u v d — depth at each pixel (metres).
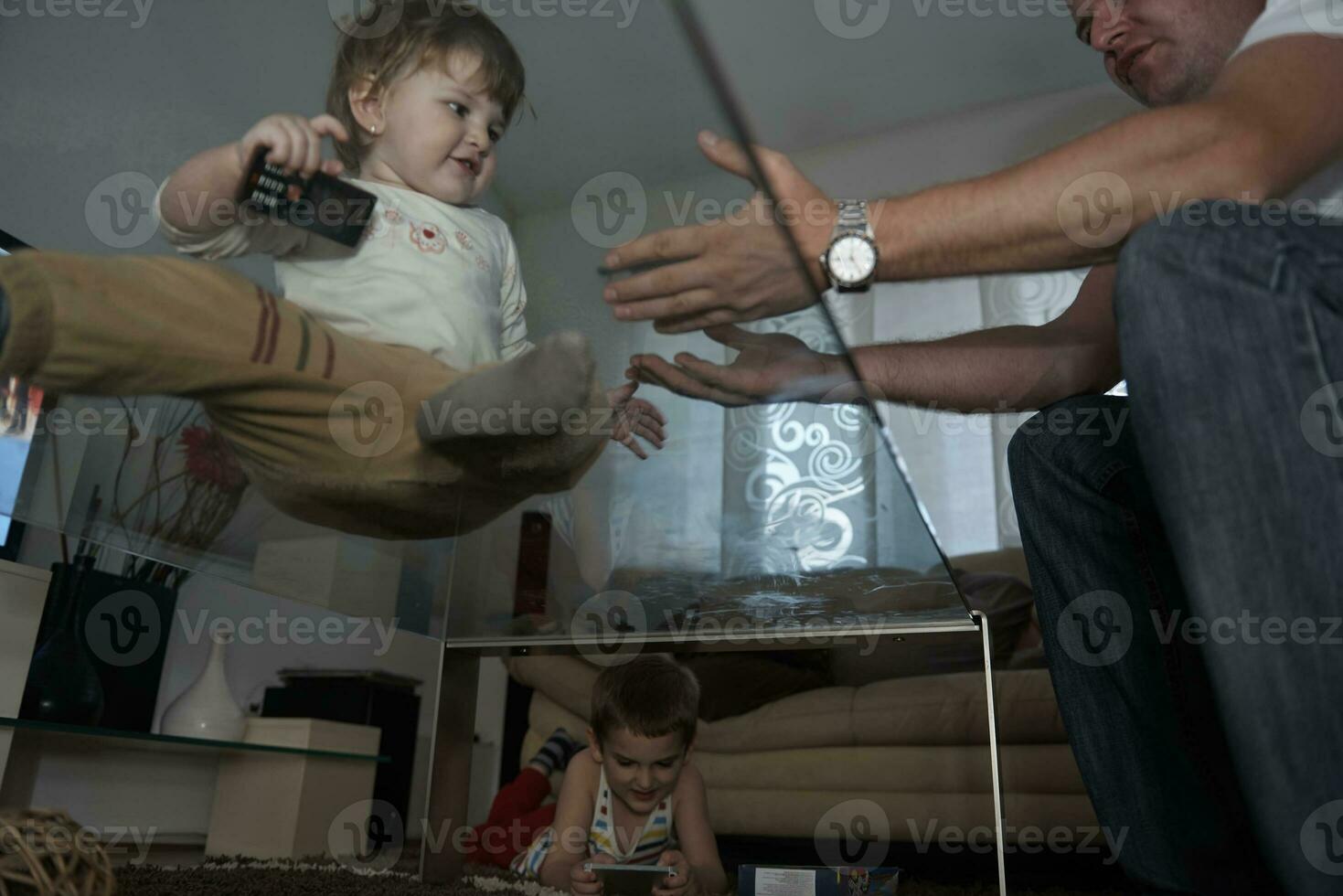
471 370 0.55
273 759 1.86
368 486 0.72
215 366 0.54
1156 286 0.51
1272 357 0.48
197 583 2.07
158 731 1.92
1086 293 1.11
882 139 3.08
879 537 0.75
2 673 1.42
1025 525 0.87
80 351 0.51
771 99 3.02
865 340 2.69
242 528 0.82
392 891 1.13
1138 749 0.77
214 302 0.50
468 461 0.68
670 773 1.44
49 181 0.47
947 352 1.13
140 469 0.68
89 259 0.48
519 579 0.97
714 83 0.40
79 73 0.45
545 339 0.54
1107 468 0.81
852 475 0.65
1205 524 0.48
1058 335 1.11
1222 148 0.63
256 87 0.44
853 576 0.90
